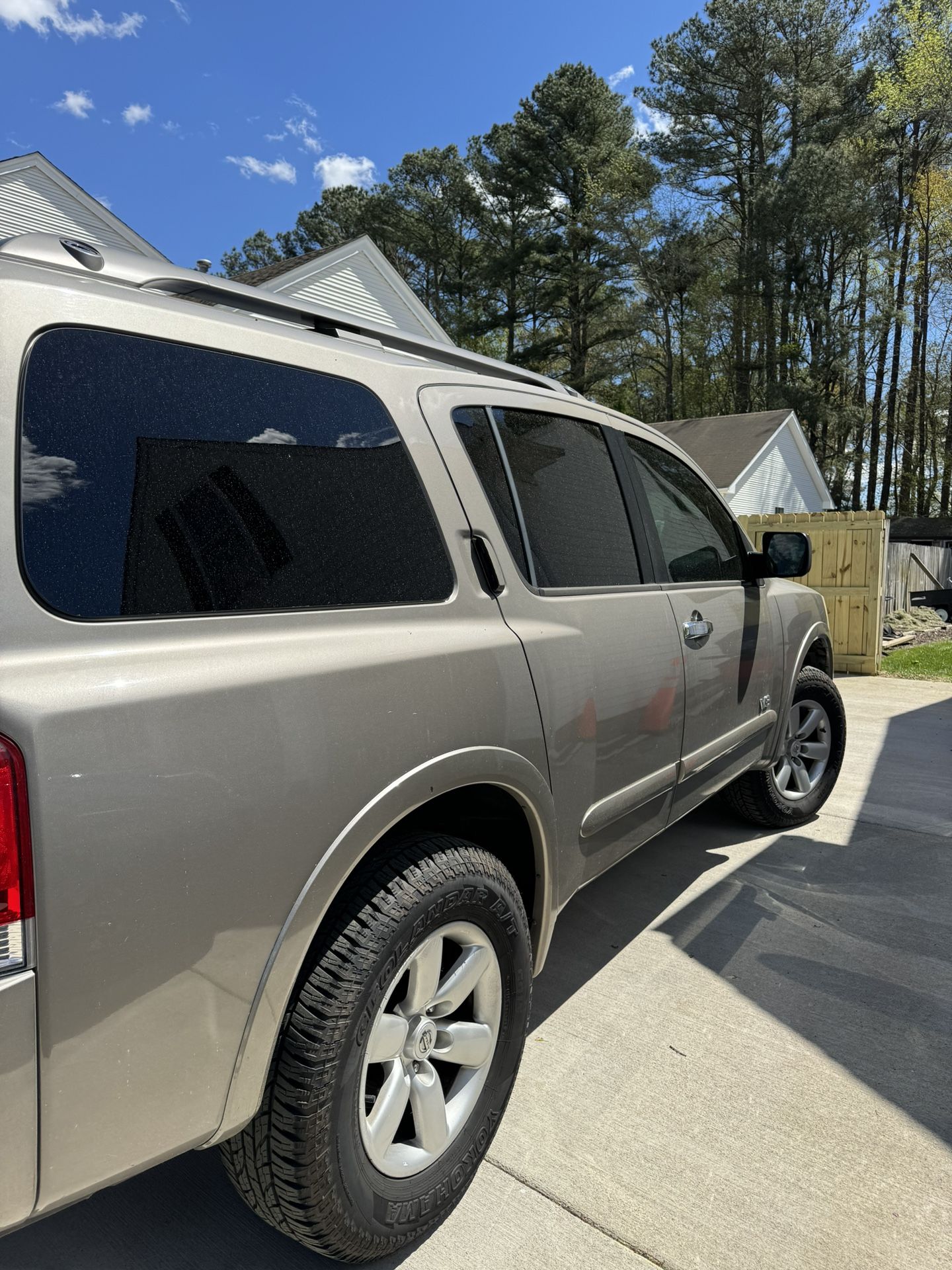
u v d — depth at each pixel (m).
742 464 25.83
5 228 13.08
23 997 1.11
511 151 40.84
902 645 12.31
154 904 1.24
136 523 1.36
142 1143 1.28
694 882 3.73
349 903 1.59
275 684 1.43
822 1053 2.49
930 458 48.38
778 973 2.95
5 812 1.10
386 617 1.73
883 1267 1.76
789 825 4.38
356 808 1.54
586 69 41.06
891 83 41.59
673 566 3.00
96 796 1.18
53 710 1.16
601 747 2.34
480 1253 1.80
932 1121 2.20
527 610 2.12
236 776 1.35
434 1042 1.80
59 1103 1.17
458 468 2.04
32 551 1.23
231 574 1.48
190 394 1.50
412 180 45.84
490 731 1.87
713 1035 2.58
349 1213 1.57
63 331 1.34
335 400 1.78
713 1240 1.83
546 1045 2.53
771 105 43.09
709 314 45.53
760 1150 2.09
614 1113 2.23
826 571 9.95
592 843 2.39
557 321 45.19
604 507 2.67
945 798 4.95
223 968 1.34
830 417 40.59
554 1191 1.97
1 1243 1.83
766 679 3.64
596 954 3.09
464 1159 1.85
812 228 40.38
